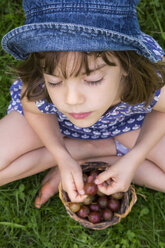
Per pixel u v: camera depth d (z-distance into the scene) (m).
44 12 0.61
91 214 0.89
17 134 0.92
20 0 1.20
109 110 0.85
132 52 0.68
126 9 0.62
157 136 0.87
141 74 0.73
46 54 0.64
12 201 1.00
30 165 0.94
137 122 0.94
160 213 0.99
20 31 0.62
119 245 0.94
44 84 0.79
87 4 0.60
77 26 0.59
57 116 0.93
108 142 0.98
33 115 0.88
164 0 1.18
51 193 0.99
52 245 0.95
